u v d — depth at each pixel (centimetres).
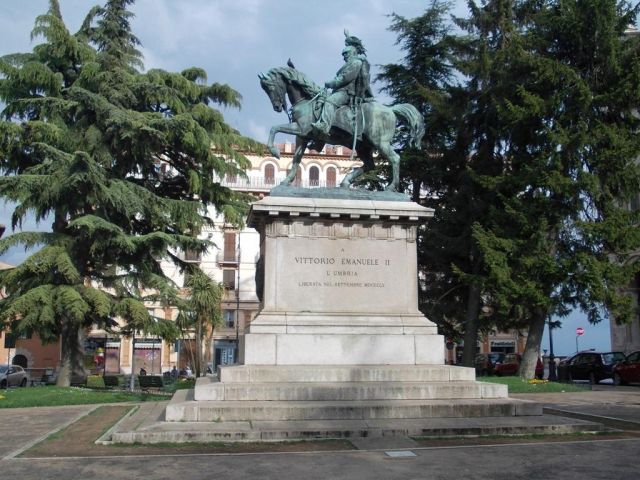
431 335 1317
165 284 2647
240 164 3000
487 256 2450
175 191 3112
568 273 2455
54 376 4188
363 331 1295
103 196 2533
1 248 2511
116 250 2650
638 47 2578
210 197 3034
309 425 1012
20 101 2744
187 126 2714
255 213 1331
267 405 1072
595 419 1275
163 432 957
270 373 1194
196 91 3012
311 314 1307
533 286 2416
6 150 2723
